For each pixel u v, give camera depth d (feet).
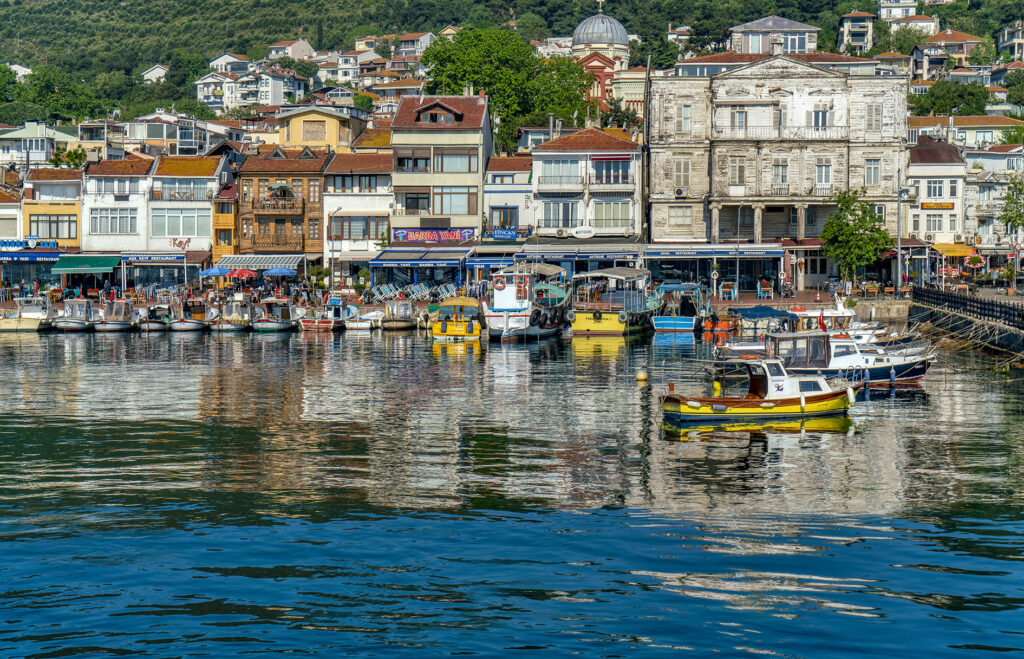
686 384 208.44
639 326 304.91
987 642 88.79
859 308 325.83
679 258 360.48
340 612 94.27
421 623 92.07
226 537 112.47
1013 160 456.45
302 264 384.47
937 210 409.08
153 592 98.48
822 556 106.42
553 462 143.64
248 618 93.20
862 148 359.87
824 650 87.66
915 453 147.54
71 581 100.94
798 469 138.82
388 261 351.46
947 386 205.57
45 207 391.04
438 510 121.70
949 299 300.61
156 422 172.86
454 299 302.86
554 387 206.08
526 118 499.92
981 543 109.81
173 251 388.57
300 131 433.48
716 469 139.33
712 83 361.51
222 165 399.44
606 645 88.33
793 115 360.28
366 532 113.91
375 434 162.81
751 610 94.43
